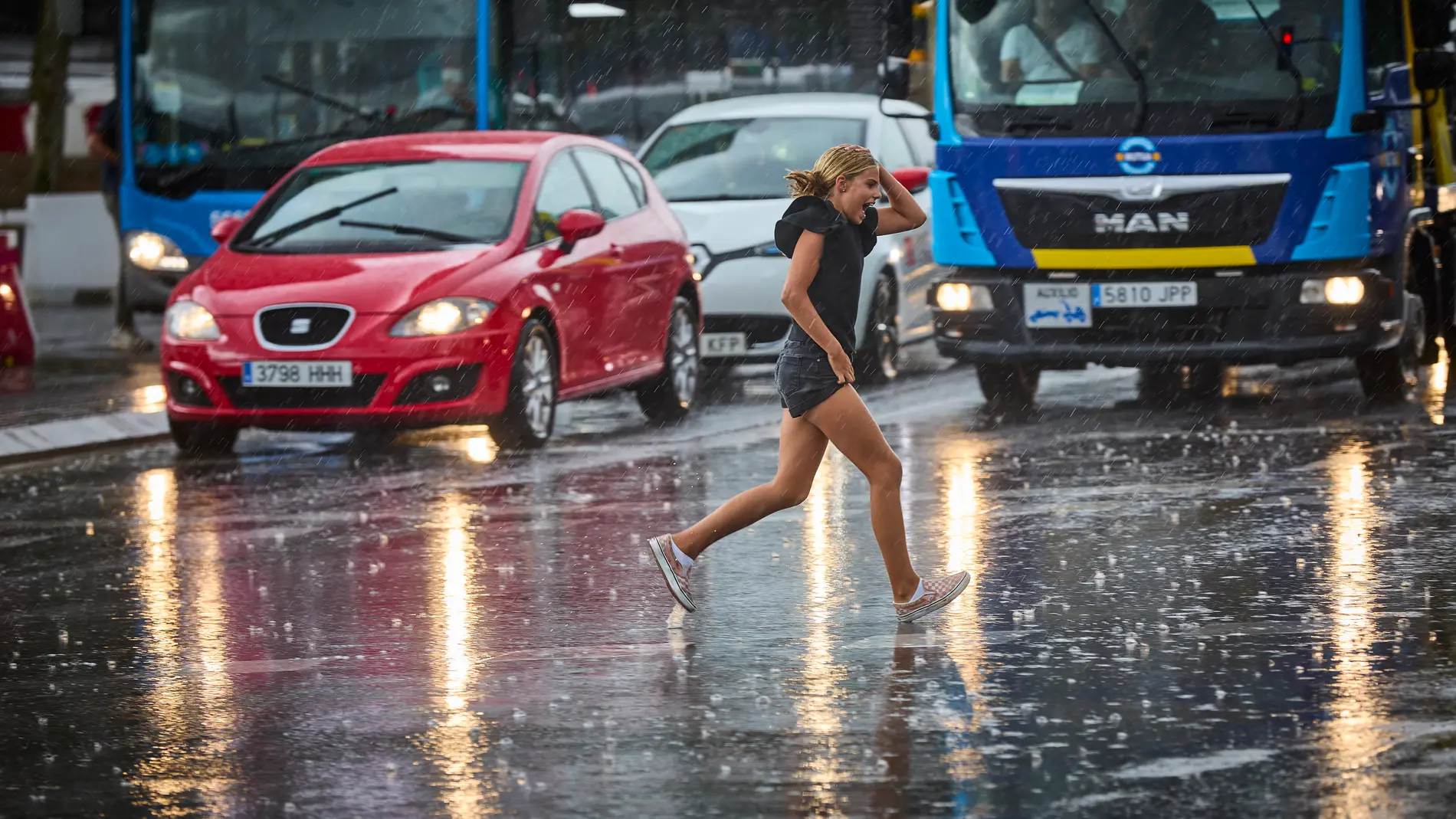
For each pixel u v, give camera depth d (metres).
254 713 19.22
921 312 50.78
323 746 17.95
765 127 50.59
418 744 17.94
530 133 42.47
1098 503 29.80
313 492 33.38
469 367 36.81
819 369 22.28
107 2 56.56
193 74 55.38
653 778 16.67
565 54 59.16
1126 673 19.70
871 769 16.75
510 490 32.94
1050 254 40.69
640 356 41.59
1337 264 40.06
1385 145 40.88
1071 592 23.64
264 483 34.53
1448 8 42.97
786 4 63.94
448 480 34.22
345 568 26.47
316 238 39.59
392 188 40.28
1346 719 17.84
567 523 29.66
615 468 35.28
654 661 20.84
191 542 28.86
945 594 22.33
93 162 88.62
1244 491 30.28
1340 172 39.84
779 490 22.88
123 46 55.50
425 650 21.66
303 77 55.12
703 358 47.16
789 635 21.91
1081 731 17.72
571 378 39.25
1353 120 39.88
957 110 41.44
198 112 55.28
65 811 16.33
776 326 46.75
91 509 32.22
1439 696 18.52
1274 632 21.25
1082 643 21.06
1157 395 43.66
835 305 22.33
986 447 36.22
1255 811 15.35
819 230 22.06
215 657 21.67
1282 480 31.20
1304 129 39.84
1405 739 17.14
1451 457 32.88
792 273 22.09
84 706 19.69
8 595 25.39
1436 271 45.47
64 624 23.61
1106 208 40.34
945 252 41.69
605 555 27.02
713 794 16.20
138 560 27.56
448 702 19.39
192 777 17.14
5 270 53.00
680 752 17.45
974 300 41.25
